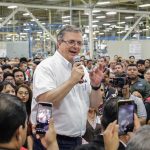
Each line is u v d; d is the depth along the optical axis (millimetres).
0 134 1426
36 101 2605
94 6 17156
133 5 19141
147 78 7363
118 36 24797
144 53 16812
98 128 3799
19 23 22422
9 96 1540
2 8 18516
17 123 1444
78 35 2699
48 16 21078
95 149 2141
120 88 5734
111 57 17625
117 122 1967
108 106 2154
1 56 18016
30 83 6766
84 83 2781
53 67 2670
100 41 24203
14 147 1453
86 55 16688
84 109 2787
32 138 2260
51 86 2605
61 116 2633
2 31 22438
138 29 22422
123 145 1986
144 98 6070
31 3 17062
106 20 23406
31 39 22188
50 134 1726
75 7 17188
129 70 6789
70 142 2682
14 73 7039
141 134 1190
